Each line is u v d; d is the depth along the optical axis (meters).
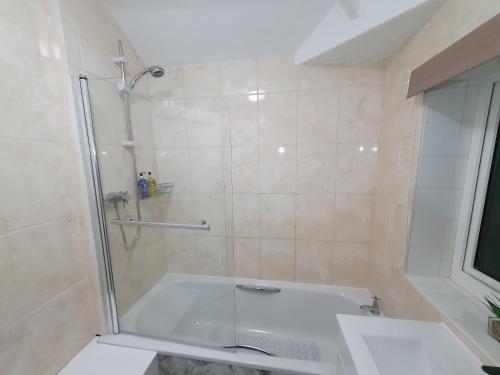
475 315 0.78
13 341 0.80
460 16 0.75
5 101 0.76
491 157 0.83
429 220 1.00
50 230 0.93
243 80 1.51
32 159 0.86
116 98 1.25
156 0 1.16
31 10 0.85
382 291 1.34
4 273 0.77
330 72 1.41
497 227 0.81
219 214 1.43
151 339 1.17
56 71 0.96
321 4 1.17
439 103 0.91
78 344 1.07
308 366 0.96
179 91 1.52
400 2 0.90
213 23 1.28
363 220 1.54
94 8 1.12
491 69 0.72
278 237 1.66
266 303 1.66
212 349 1.09
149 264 1.49
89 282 1.13
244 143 1.58
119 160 1.28
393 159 1.22
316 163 1.52
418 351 0.72
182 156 1.43
